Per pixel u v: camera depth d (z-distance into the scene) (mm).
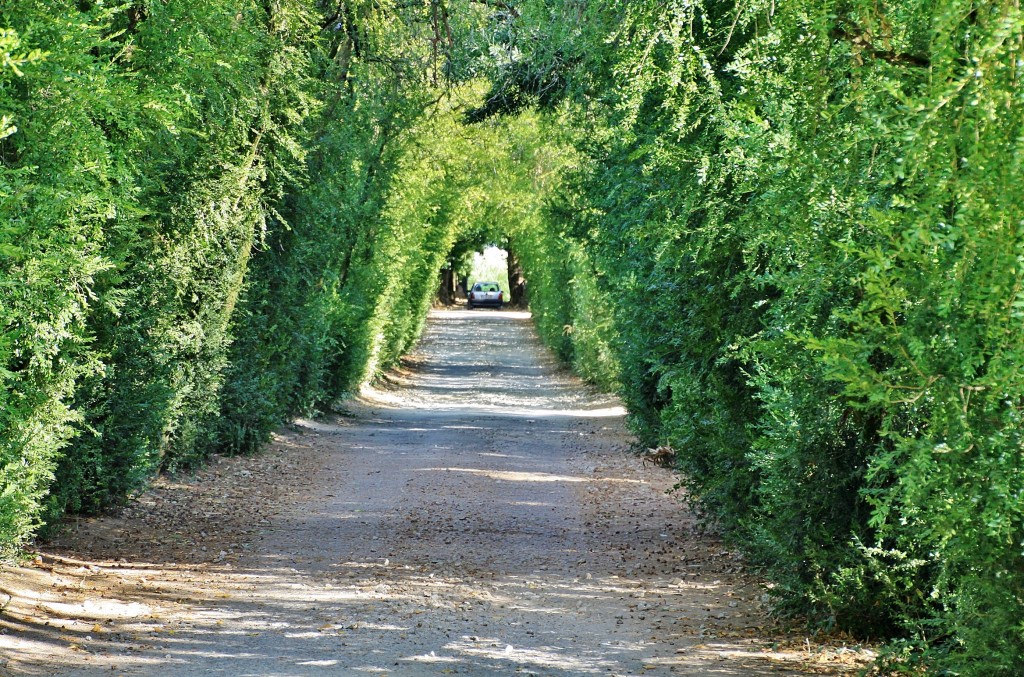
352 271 40781
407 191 44125
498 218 73812
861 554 11039
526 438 33188
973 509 5910
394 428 35719
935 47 5359
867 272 5449
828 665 10469
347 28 26234
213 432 24391
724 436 14375
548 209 28172
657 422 27078
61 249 10570
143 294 17828
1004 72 5113
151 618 12164
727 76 12766
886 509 6164
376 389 48656
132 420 18000
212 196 20516
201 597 13445
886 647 8969
